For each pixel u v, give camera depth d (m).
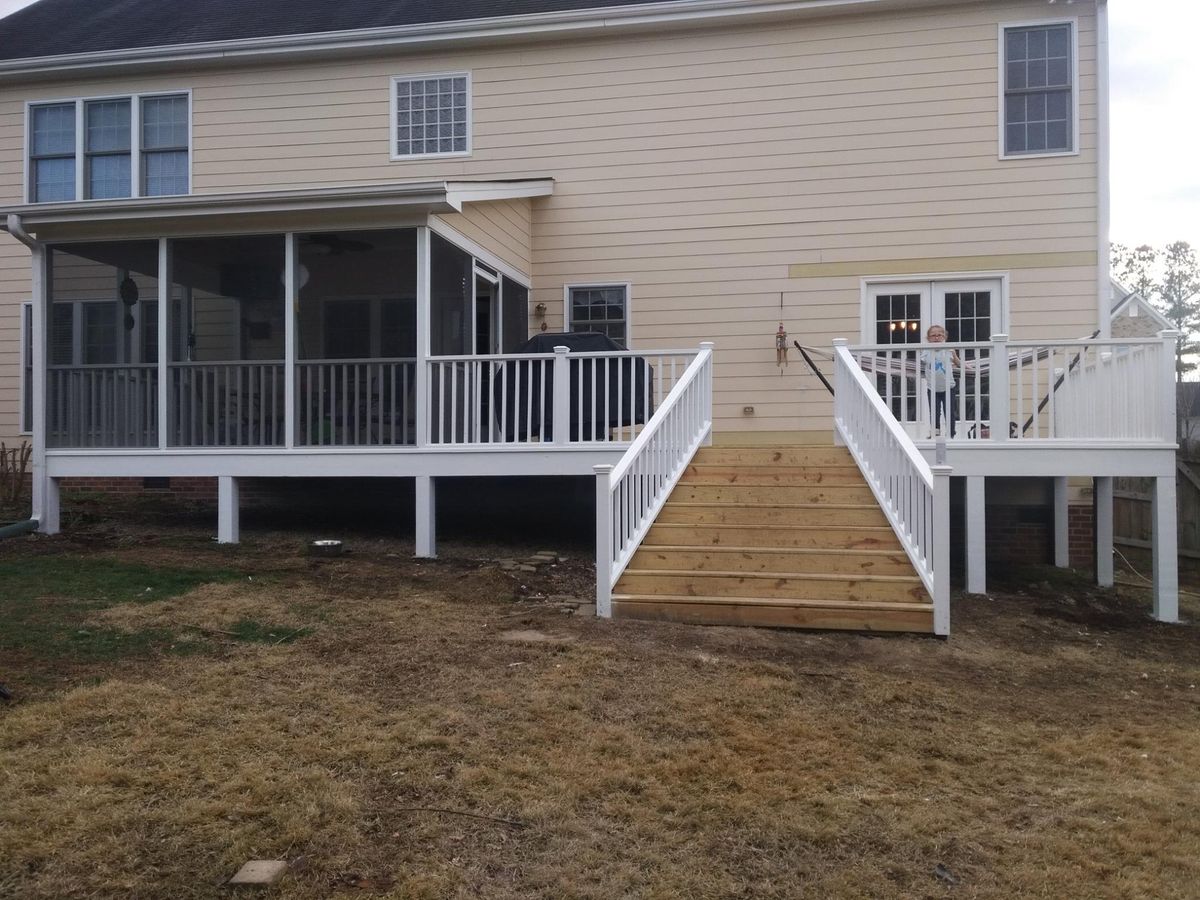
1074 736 5.25
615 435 10.12
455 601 7.40
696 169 12.42
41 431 10.17
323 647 6.05
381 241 10.36
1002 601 8.94
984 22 11.77
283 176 13.41
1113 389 9.03
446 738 4.66
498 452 9.50
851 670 6.09
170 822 3.77
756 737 4.90
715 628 6.91
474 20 12.65
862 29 12.04
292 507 12.18
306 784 4.13
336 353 11.66
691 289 12.40
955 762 4.79
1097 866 3.77
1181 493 13.76
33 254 10.25
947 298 11.90
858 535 7.64
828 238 12.11
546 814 3.99
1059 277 11.62
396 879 3.47
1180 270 53.19
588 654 6.01
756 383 12.21
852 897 3.49
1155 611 8.75
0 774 4.14
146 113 13.87
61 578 7.75
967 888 3.58
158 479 12.89
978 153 11.79
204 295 11.94
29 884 3.35
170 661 5.70
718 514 8.09
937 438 9.01
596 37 12.66
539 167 12.80
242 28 14.02
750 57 12.30
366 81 13.27
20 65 13.67
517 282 12.25
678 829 3.95
